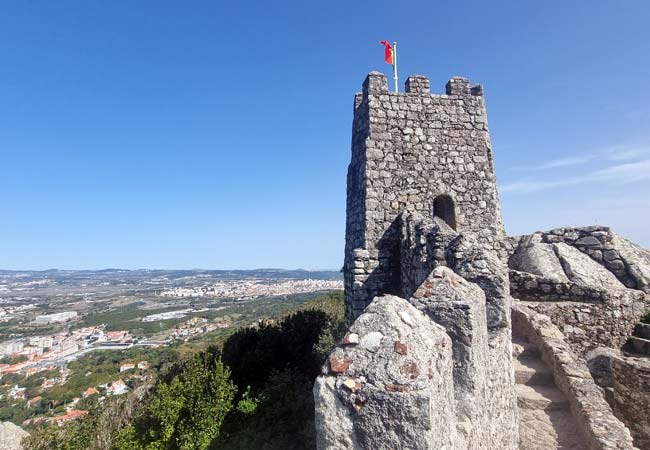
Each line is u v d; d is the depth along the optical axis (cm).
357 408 249
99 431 1124
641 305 1023
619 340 990
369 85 1224
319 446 257
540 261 1273
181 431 938
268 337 1389
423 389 240
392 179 1187
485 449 423
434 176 1209
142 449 956
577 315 1012
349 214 1354
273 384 1091
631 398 801
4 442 1228
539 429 682
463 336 397
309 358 1295
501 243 1205
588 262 1259
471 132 1255
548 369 829
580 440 651
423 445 233
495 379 525
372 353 264
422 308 417
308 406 974
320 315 1667
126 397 1404
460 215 1204
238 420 1009
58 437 1120
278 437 897
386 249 1145
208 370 1076
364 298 1122
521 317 989
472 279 607
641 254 1277
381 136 1202
